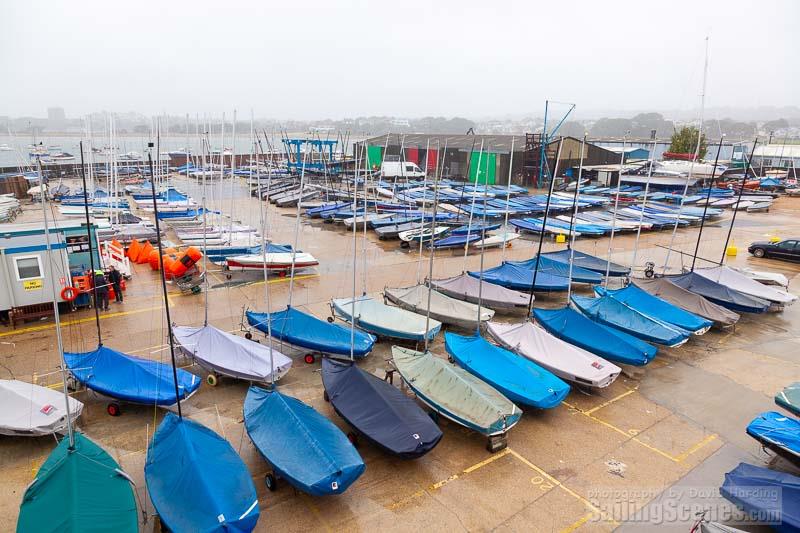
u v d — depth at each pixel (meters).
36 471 14.00
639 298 25.48
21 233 22.94
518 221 47.59
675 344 21.88
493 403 15.95
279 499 13.24
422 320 22.73
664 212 55.00
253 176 84.00
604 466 15.03
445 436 16.30
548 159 75.38
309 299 27.62
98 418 16.48
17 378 18.50
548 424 17.14
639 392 19.42
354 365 17.14
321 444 13.29
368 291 29.05
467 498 13.53
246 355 18.70
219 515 10.95
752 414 18.02
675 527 12.82
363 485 13.88
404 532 12.32
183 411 17.00
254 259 31.41
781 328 26.05
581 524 12.82
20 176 62.56
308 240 42.22
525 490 13.92
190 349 18.98
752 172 91.75
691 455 15.66
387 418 15.00
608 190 70.06
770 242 38.91
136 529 10.87
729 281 29.19
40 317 23.89
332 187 66.88
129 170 82.94
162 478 12.27
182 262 28.22
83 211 44.94
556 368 19.38
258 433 14.16
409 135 98.56
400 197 60.47
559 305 28.61
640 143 116.31
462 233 42.47
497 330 22.00
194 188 73.38
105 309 25.36
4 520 12.28
